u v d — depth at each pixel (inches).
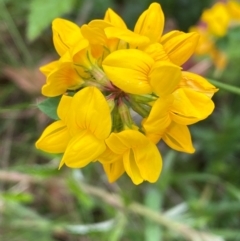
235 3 7.7
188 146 4.9
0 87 8.4
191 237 6.9
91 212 7.8
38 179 7.4
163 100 4.6
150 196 7.2
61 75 4.8
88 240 7.6
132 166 4.8
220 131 8.0
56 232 7.5
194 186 8.0
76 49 4.7
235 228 7.6
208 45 7.7
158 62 4.5
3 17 8.1
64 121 4.8
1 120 8.2
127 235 7.4
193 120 4.7
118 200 7.1
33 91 8.3
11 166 8.0
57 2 7.8
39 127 8.1
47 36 8.5
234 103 8.2
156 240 7.0
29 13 8.1
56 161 7.3
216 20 7.6
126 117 4.8
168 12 8.6
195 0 8.5
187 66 8.0
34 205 7.9
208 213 7.2
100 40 4.8
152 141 4.8
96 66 4.8
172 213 7.1
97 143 4.7
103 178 7.7
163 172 7.3
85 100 4.6
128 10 8.5
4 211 7.2
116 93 4.8
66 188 7.6
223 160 7.8
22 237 7.3
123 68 4.5
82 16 8.4
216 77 7.9
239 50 7.7
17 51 8.5
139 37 4.6
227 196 7.7
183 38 4.8
